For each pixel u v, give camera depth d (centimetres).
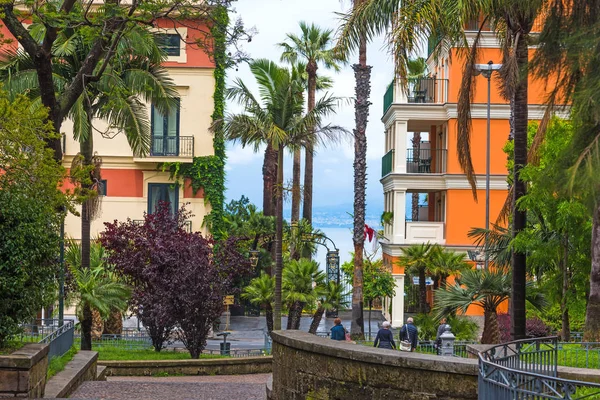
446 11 1841
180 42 3831
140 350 2666
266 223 4250
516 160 1861
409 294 3962
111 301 2508
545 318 2956
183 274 2467
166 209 2748
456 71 3703
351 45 1958
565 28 1284
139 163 3859
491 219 3759
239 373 2267
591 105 1177
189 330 2481
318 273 3203
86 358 1731
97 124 3850
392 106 3766
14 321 1264
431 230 3784
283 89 2992
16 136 1424
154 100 2581
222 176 3894
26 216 1271
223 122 2998
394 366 1077
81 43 2384
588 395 760
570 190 1171
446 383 1033
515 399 812
